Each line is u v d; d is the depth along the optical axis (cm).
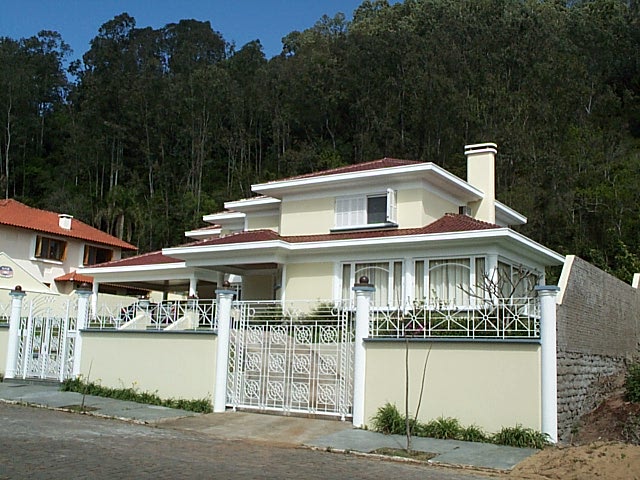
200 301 1734
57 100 7850
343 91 6494
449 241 1881
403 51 6150
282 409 1491
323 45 7275
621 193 4259
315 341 1484
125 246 4806
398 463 1084
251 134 6956
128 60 7906
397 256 1994
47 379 1889
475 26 6494
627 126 5941
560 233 4253
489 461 1081
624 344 2055
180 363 1628
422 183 2117
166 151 6831
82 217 6066
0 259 3453
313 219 2278
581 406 1454
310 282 2114
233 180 6381
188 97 6700
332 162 5816
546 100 5472
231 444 1186
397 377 1348
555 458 1079
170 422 1393
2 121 6912
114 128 6688
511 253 1992
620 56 6788
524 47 6103
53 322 1914
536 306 1269
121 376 1725
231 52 8931
